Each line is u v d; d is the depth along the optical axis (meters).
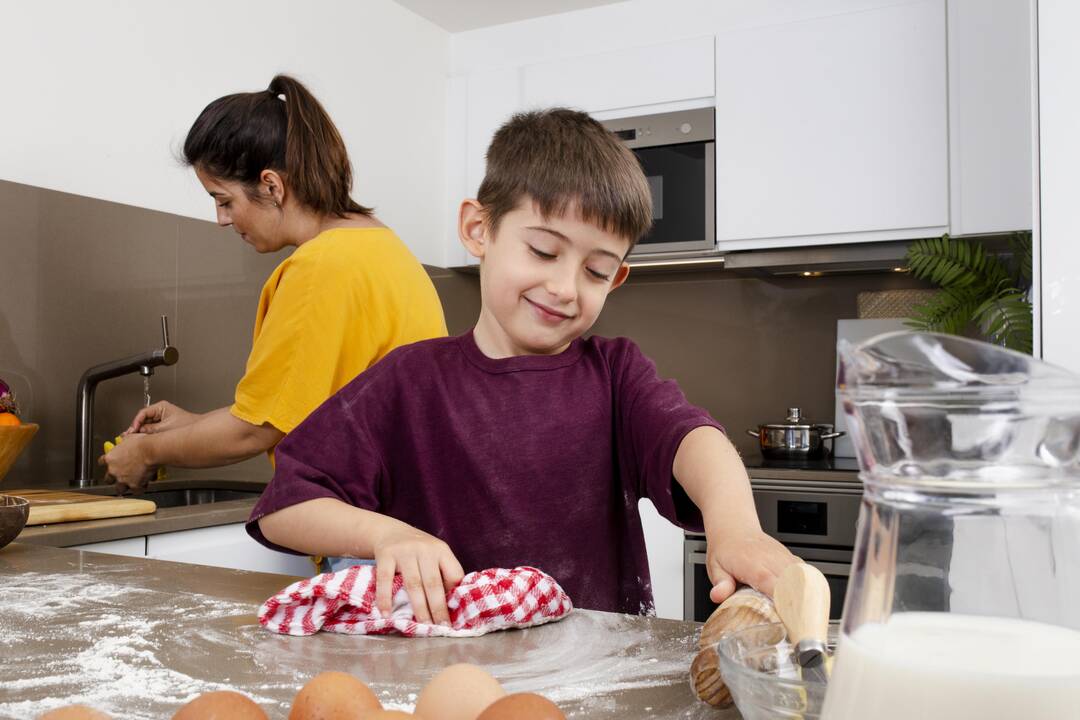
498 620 0.66
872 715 0.30
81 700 0.50
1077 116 1.73
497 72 3.17
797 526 2.36
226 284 2.36
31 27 1.93
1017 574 0.30
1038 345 1.76
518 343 1.01
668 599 2.47
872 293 2.92
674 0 2.97
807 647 0.44
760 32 2.73
